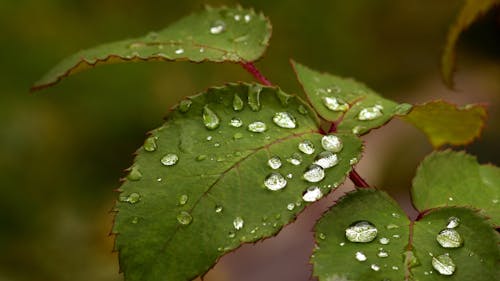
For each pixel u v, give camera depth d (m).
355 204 0.24
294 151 0.24
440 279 0.23
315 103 0.26
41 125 0.89
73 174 0.88
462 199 0.25
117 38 1.08
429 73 1.22
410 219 0.24
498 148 0.91
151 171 0.24
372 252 0.23
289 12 1.20
